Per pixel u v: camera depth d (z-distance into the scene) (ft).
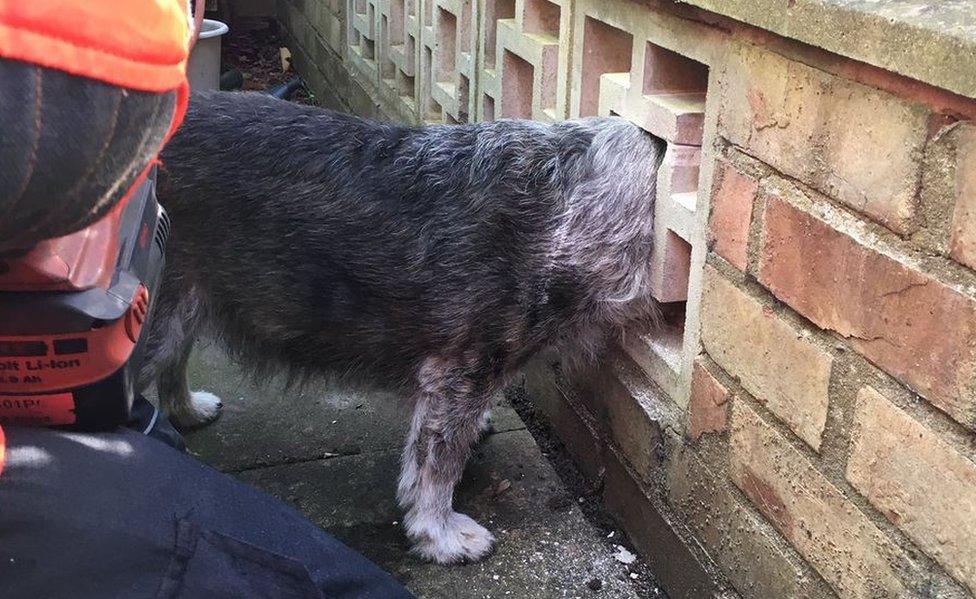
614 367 8.87
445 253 8.00
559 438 10.30
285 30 24.43
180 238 8.41
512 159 8.11
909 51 4.69
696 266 7.36
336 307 8.32
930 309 4.94
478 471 9.78
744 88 6.43
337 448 10.06
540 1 9.91
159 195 8.27
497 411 10.79
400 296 8.12
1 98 2.80
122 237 4.44
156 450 4.40
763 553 6.77
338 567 4.65
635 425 8.52
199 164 8.22
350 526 8.96
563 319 8.44
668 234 7.91
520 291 8.14
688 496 7.75
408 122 14.70
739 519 7.06
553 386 10.30
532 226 8.04
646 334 8.51
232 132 8.27
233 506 4.45
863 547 5.68
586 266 8.15
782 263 6.18
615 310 8.41
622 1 8.05
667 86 7.99
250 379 10.96
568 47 9.14
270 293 8.40
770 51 6.09
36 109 2.85
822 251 5.75
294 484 9.48
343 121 8.46
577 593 8.27
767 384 6.51
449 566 8.52
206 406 10.38
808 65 5.72
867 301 5.41
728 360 6.99
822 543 6.10
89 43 2.88
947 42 4.45
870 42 4.96
